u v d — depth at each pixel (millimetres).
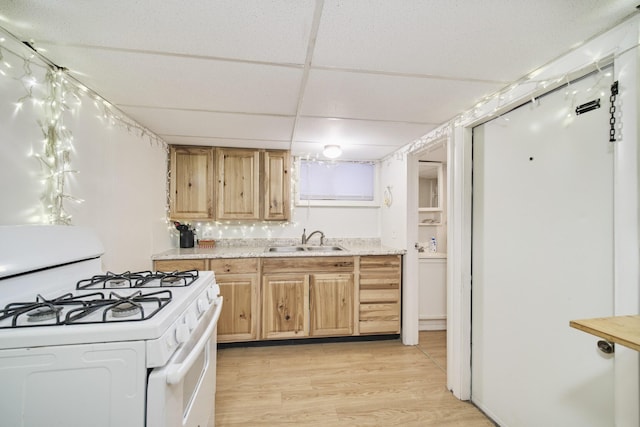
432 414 1642
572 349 1151
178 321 860
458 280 1802
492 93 1519
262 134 2271
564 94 1198
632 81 932
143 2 865
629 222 938
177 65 1245
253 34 1032
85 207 1438
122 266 1777
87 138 1457
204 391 1176
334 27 991
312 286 2484
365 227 3211
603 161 1045
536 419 1314
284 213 2768
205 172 2621
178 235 2791
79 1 858
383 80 1381
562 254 1198
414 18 941
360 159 3148
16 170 1070
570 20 950
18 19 938
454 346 1830
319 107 1720
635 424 909
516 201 1445
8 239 932
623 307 947
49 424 688
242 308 2393
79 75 1322
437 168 3207
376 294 2572
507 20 950
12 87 1047
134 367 712
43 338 687
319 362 2205
